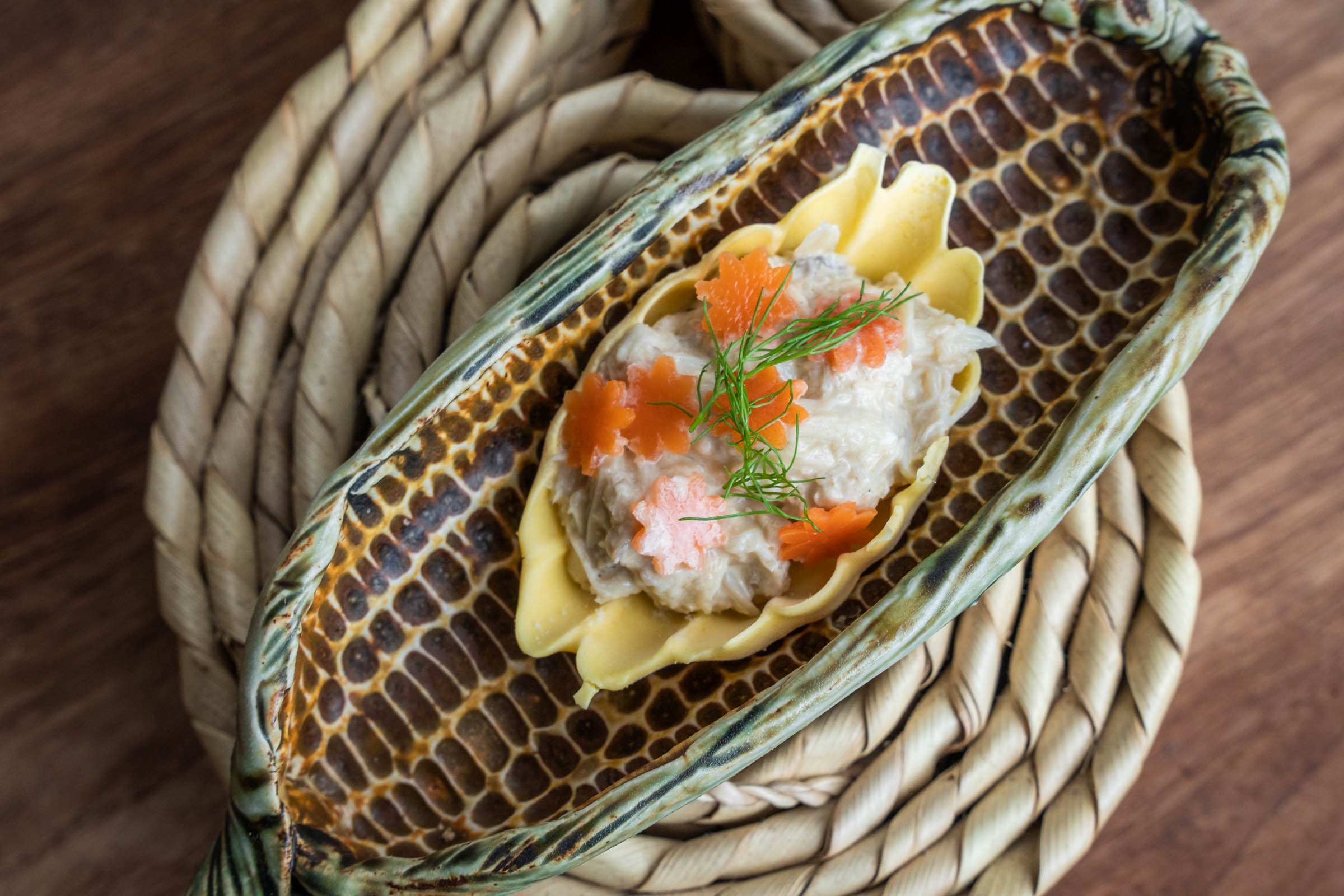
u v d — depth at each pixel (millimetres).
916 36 301
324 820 292
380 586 298
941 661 328
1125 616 331
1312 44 381
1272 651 371
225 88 385
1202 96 304
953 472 308
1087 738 325
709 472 302
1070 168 313
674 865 316
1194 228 306
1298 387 377
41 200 382
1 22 383
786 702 281
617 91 343
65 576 372
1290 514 374
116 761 365
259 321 340
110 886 361
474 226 341
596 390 301
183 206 383
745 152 299
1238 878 364
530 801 302
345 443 340
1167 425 335
